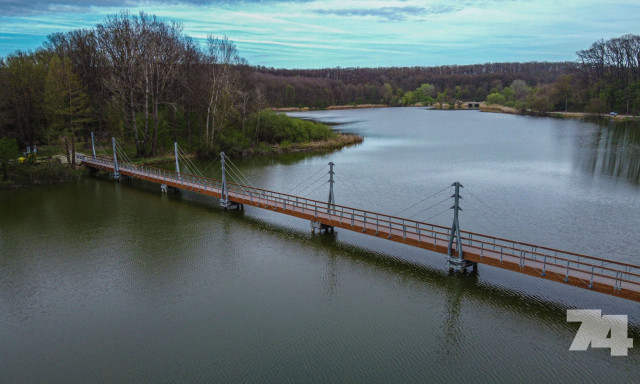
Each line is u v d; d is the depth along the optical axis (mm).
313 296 25031
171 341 21062
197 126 78750
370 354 19906
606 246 31844
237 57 77875
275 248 31859
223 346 20609
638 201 42562
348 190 48781
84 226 37219
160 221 38312
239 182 54219
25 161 56062
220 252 31266
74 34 76312
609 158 63281
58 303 24672
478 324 22078
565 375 18266
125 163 59062
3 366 19547
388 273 27688
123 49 65938
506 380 18109
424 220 38062
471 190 47656
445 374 18562
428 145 81125
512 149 73750
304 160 69438
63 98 61875
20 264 29656
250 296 25094
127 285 26562
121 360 19781
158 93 68562
